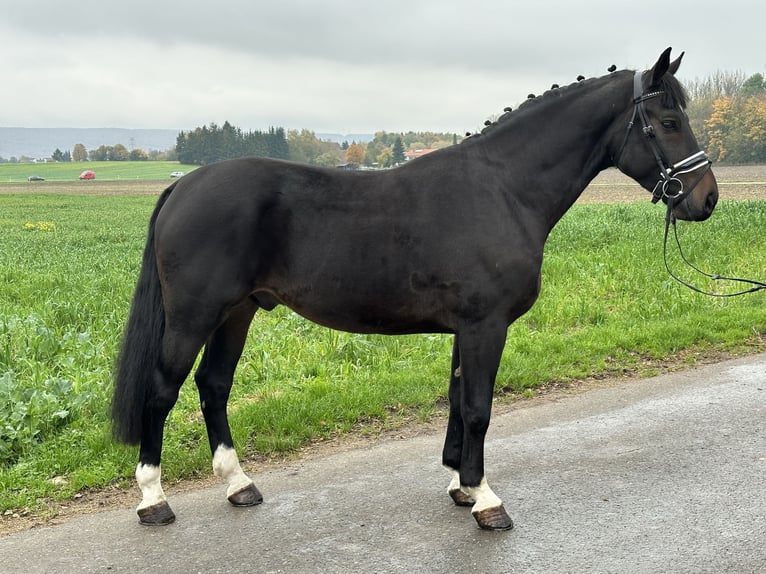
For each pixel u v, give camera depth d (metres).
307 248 3.85
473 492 3.90
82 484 4.45
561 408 5.93
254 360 7.13
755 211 17.09
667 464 4.66
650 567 3.40
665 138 3.98
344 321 3.98
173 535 3.83
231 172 3.88
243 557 3.58
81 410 5.54
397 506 4.16
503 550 3.61
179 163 137.50
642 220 17.70
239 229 3.80
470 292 3.79
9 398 5.31
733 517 3.89
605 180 62.94
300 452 5.08
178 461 4.75
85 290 10.56
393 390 6.19
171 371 3.90
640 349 7.54
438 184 3.89
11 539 3.79
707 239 13.42
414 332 4.06
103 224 29.45
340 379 6.60
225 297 3.85
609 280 10.65
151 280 4.01
